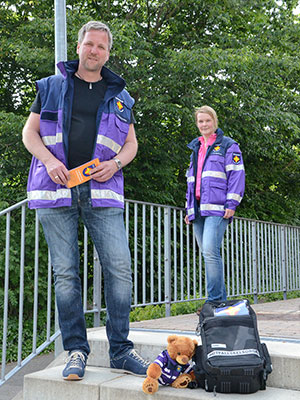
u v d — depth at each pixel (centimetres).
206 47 939
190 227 801
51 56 805
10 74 975
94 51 255
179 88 916
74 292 259
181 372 251
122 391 244
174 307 567
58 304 260
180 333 326
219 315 256
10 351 621
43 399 262
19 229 748
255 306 517
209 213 395
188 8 991
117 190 265
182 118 895
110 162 257
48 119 258
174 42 1009
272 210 1141
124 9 1012
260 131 995
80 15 822
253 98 971
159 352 283
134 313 542
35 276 323
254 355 234
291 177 1179
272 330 331
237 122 976
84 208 258
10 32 918
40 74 950
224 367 228
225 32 995
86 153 258
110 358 277
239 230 609
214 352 236
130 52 828
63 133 255
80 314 263
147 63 859
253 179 1144
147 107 828
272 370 254
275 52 1018
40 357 576
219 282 389
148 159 938
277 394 238
